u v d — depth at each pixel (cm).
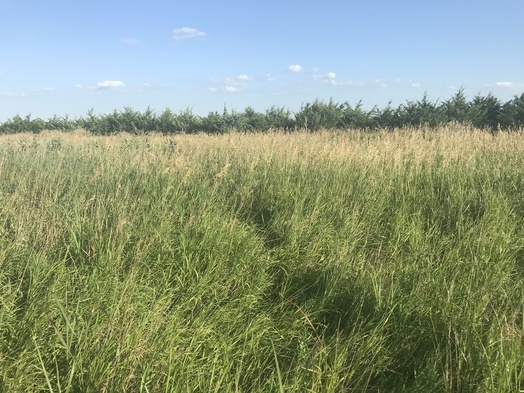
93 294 346
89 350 266
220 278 407
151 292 370
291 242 491
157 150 898
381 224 580
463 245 464
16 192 557
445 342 303
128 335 280
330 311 369
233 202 630
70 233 456
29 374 271
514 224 539
